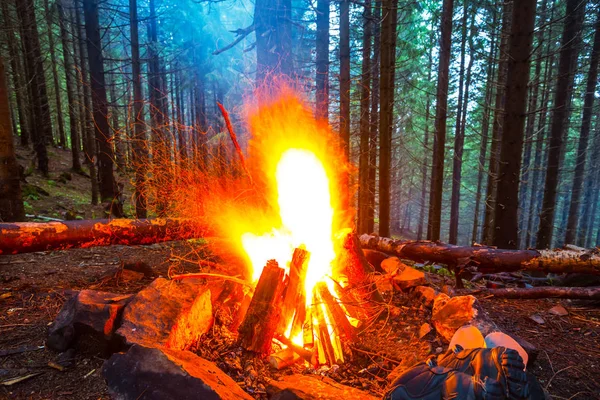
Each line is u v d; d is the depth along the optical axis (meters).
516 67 5.22
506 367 1.14
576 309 3.69
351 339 2.70
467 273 4.82
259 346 2.46
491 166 11.83
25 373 2.23
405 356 2.55
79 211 10.54
